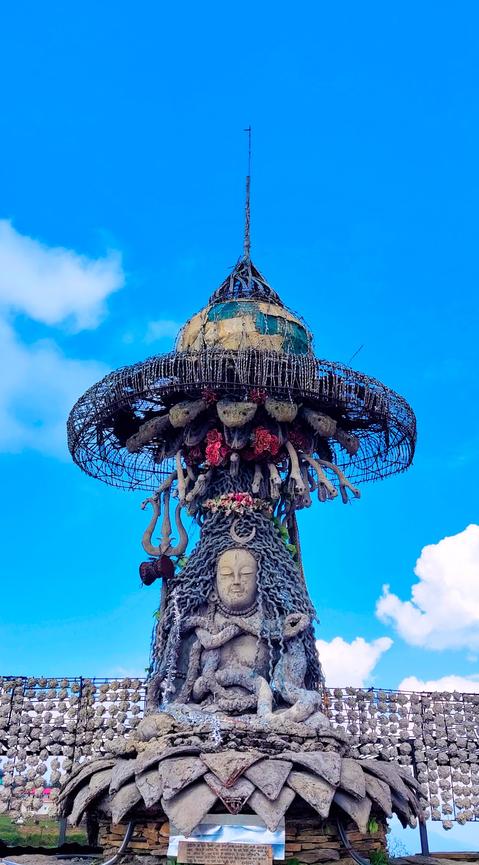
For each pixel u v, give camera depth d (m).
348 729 14.87
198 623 12.86
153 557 14.01
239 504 13.42
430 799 14.59
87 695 15.06
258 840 9.66
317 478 13.90
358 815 10.11
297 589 13.20
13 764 14.61
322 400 13.41
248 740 10.66
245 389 13.07
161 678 12.93
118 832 10.90
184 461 14.35
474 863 13.02
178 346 14.62
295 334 14.35
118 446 15.45
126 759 11.31
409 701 15.28
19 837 13.80
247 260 15.48
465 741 15.05
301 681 12.46
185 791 9.90
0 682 15.09
